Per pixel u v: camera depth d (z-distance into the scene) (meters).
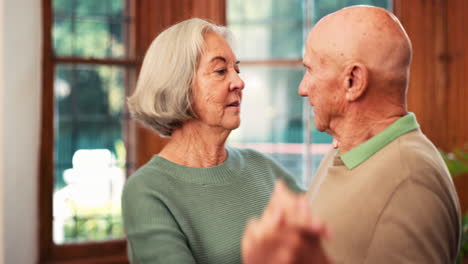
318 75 0.97
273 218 0.46
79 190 3.75
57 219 3.68
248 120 3.96
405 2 3.89
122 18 3.82
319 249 0.47
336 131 1.00
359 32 0.92
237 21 3.99
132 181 1.41
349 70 0.92
